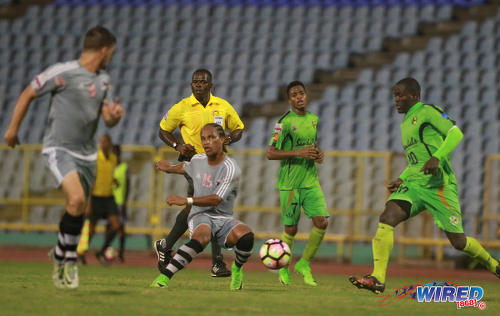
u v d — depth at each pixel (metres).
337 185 53.31
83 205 17.89
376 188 52.06
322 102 65.12
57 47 75.12
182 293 19.03
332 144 62.00
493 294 23.67
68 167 17.94
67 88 17.91
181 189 54.38
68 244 18.28
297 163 27.34
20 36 76.06
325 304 17.48
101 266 39.59
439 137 21.41
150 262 45.66
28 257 47.31
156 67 72.50
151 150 53.59
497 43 67.75
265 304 16.91
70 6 78.50
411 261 50.03
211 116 25.19
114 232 40.81
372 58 69.81
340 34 72.94
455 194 21.39
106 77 18.47
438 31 70.31
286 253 21.64
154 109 68.50
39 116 67.25
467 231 53.03
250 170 54.69
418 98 22.02
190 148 24.22
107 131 65.81
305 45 72.69
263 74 70.69
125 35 75.44
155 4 77.88
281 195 27.84
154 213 53.91
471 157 57.75
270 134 64.69
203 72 24.92
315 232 27.31
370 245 52.84
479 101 63.31
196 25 75.81
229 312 15.03
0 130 67.44
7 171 60.00
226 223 21.05
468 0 72.25
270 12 76.00
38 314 14.03
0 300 16.23
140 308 15.22
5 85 71.94
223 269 24.25
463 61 66.88
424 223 49.69
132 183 56.81
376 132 62.41
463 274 42.50
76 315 13.95
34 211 58.34
